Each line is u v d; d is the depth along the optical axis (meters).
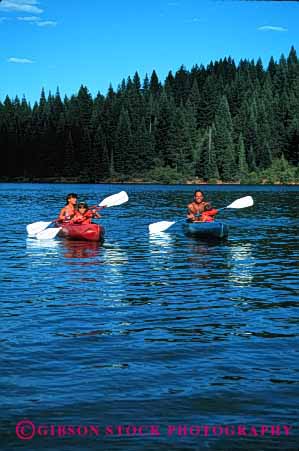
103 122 123.44
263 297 8.34
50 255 12.72
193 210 17.39
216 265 11.39
